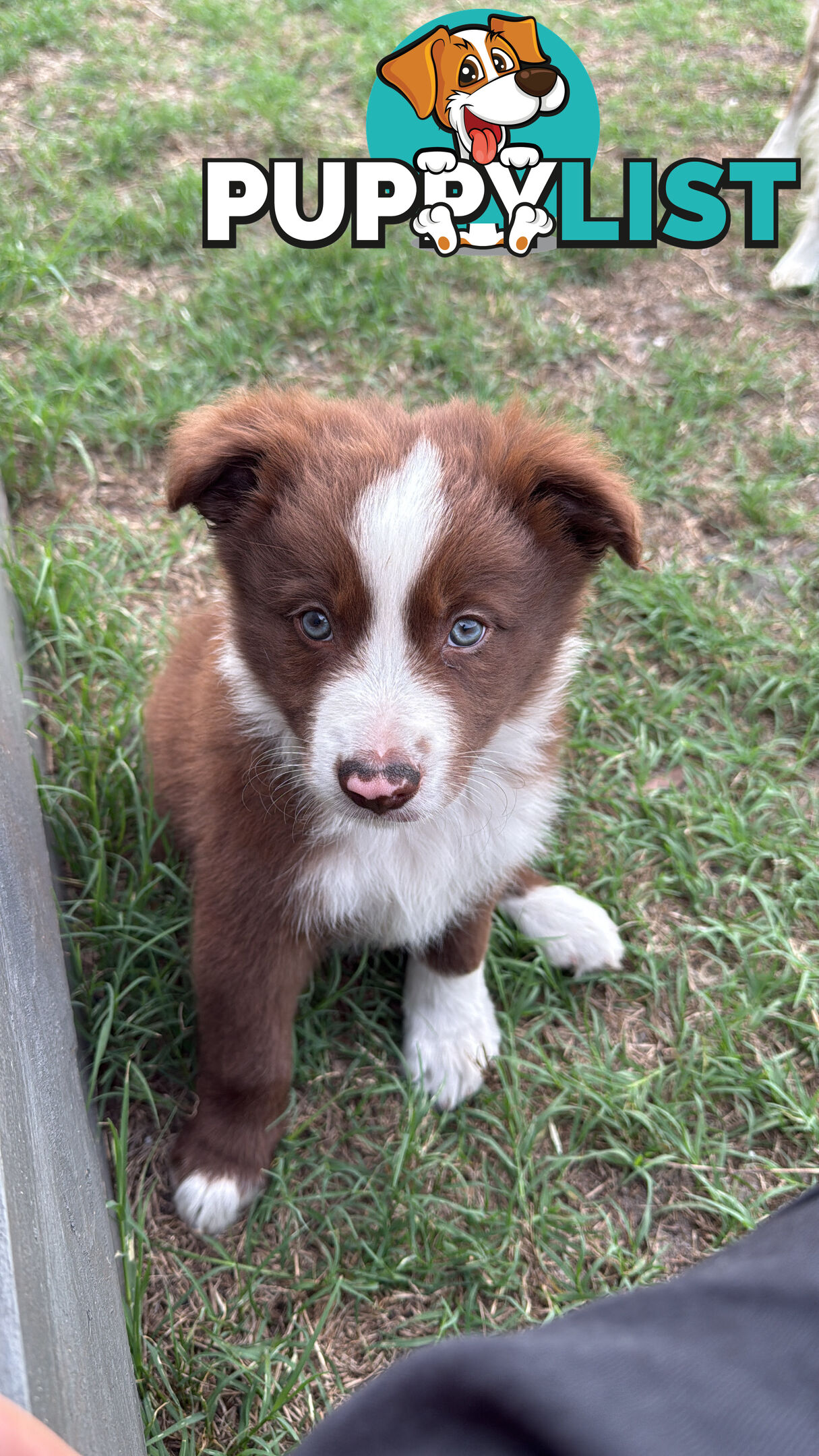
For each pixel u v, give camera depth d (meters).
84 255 1.06
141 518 0.89
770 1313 0.33
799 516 0.94
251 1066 0.64
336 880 0.63
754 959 0.74
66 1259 0.45
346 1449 0.32
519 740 0.64
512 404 0.62
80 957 0.68
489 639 0.57
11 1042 0.46
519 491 0.58
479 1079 0.69
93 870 0.71
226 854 0.62
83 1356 0.44
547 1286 0.64
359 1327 0.62
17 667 0.72
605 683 0.85
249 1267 0.62
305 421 0.60
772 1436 0.29
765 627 0.90
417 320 1.06
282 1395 0.57
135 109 1.24
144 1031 0.67
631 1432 0.28
